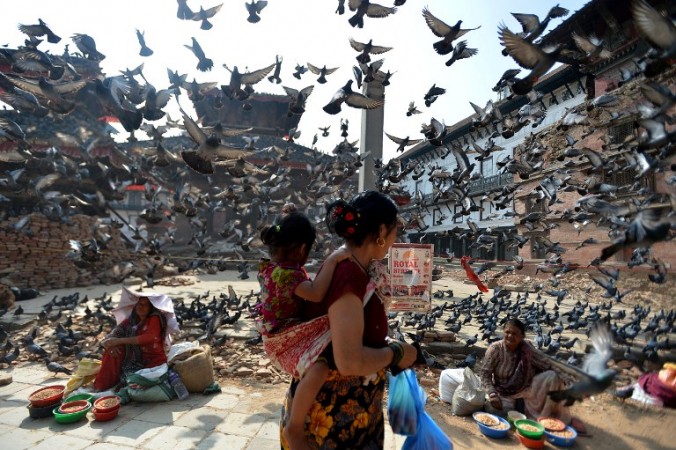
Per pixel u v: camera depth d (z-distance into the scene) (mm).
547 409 3758
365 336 1491
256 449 3486
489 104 6938
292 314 1640
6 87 6668
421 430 1959
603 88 12578
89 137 12648
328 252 12281
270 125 24750
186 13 7168
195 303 9250
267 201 11562
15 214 12266
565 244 14266
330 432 1470
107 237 9438
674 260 5820
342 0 5965
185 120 4684
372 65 6984
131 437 3635
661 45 2281
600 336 1765
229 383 5047
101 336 6906
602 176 7258
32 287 11477
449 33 5141
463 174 7535
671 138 2564
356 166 9906
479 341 6836
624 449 1886
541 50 3467
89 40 6746
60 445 3471
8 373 5316
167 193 11516
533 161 8742
